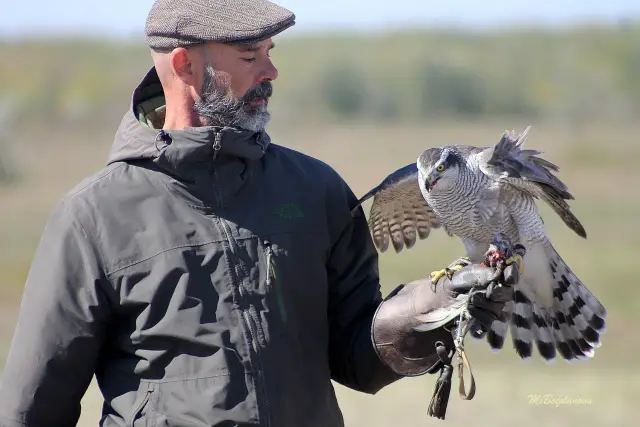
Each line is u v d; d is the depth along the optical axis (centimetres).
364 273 803
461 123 8150
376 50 11694
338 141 6950
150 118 818
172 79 749
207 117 743
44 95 9675
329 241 770
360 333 774
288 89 9638
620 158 5800
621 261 3294
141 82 790
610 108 8812
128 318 712
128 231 710
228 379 687
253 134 734
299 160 784
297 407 714
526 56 10969
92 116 8869
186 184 718
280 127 7894
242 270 712
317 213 763
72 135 7788
